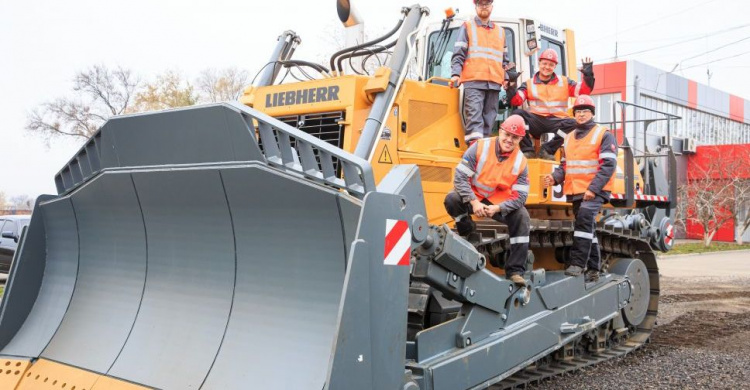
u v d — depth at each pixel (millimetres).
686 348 7227
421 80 6527
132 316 4309
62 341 4527
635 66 28719
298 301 3602
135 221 4398
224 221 3920
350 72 6398
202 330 3932
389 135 5223
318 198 3436
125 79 32219
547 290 5371
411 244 3621
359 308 3229
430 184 5445
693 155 32188
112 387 4008
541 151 6504
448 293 4398
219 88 33562
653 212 8570
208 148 3729
